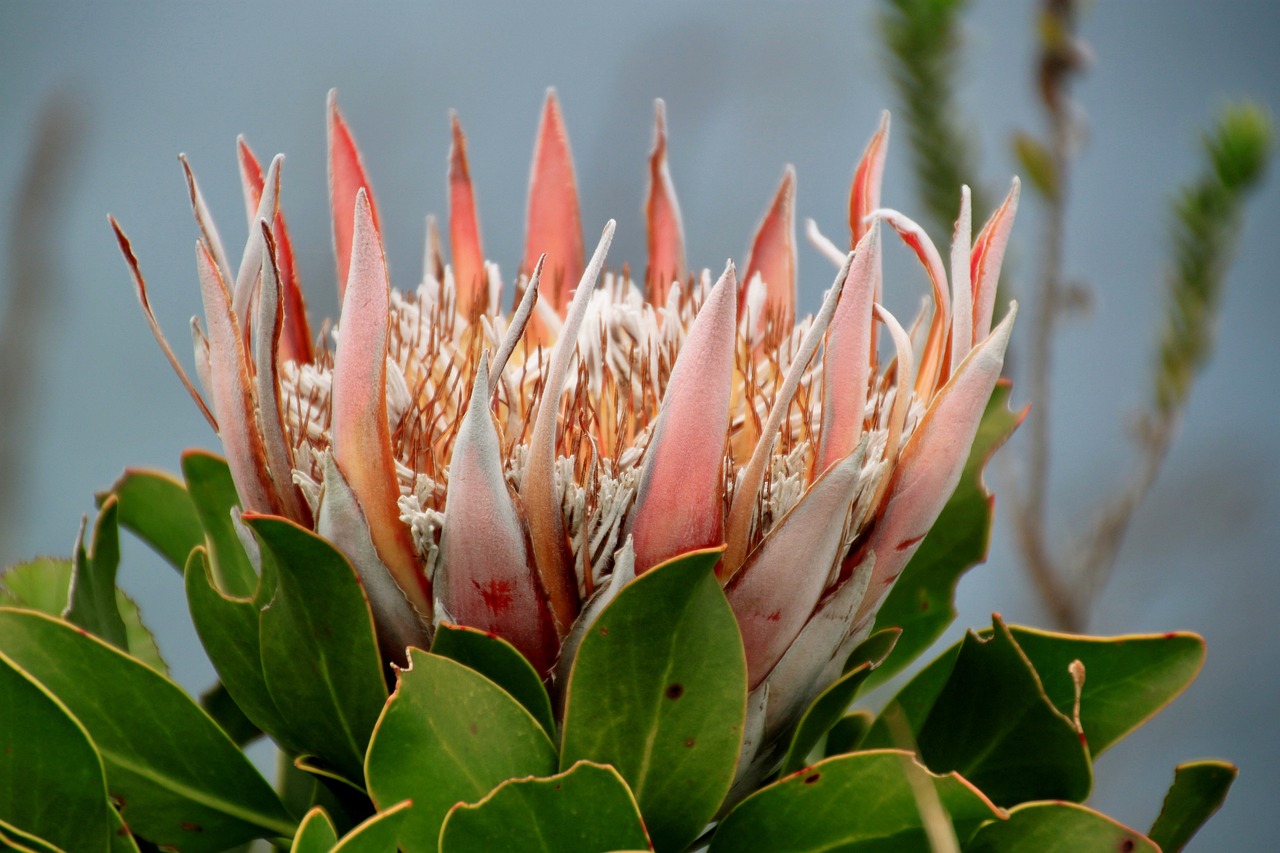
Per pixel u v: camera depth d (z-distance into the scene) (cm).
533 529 81
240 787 87
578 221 95
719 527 81
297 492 83
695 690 82
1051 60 115
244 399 83
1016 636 88
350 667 83
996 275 85
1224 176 111
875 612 85
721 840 83
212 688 92
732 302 80
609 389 86
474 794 81
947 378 84
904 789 82
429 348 87
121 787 86
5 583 92
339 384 81
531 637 82
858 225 87
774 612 82
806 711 84
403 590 82
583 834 81
